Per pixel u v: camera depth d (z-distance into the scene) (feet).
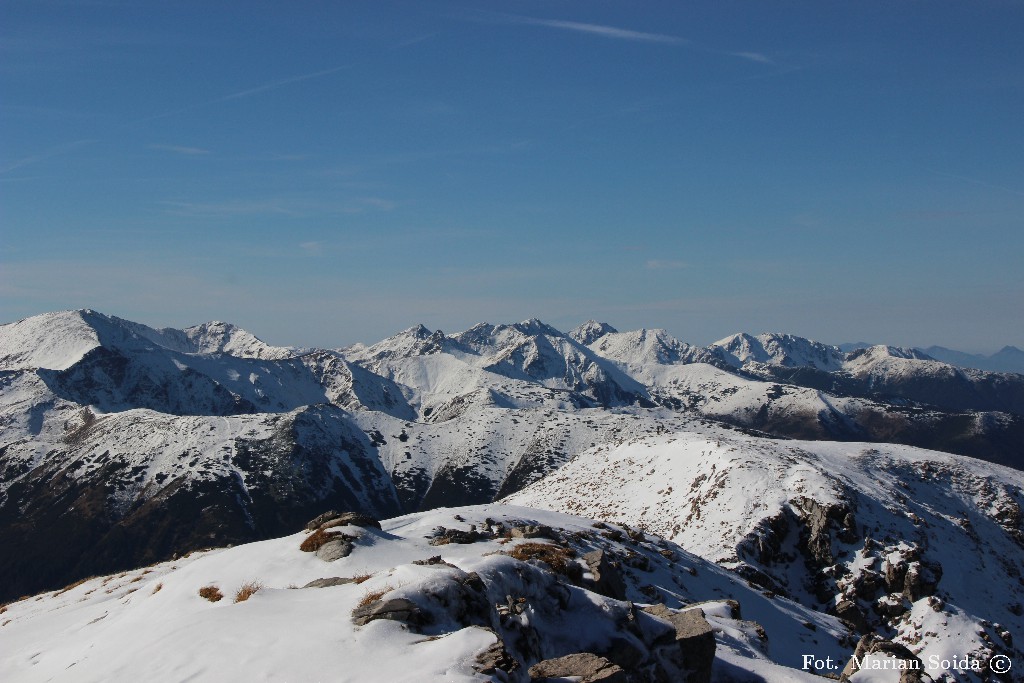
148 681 51.55
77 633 84.48
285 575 84.53
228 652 53.42
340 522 103.04
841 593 221.46
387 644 51.21
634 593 124.06
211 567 89.20
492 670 45.32
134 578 123.03
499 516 165.78
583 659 57.00
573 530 158.71
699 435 382.22
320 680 46.55
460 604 59.16
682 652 70.23
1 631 97.19
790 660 121.70
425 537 132.16
